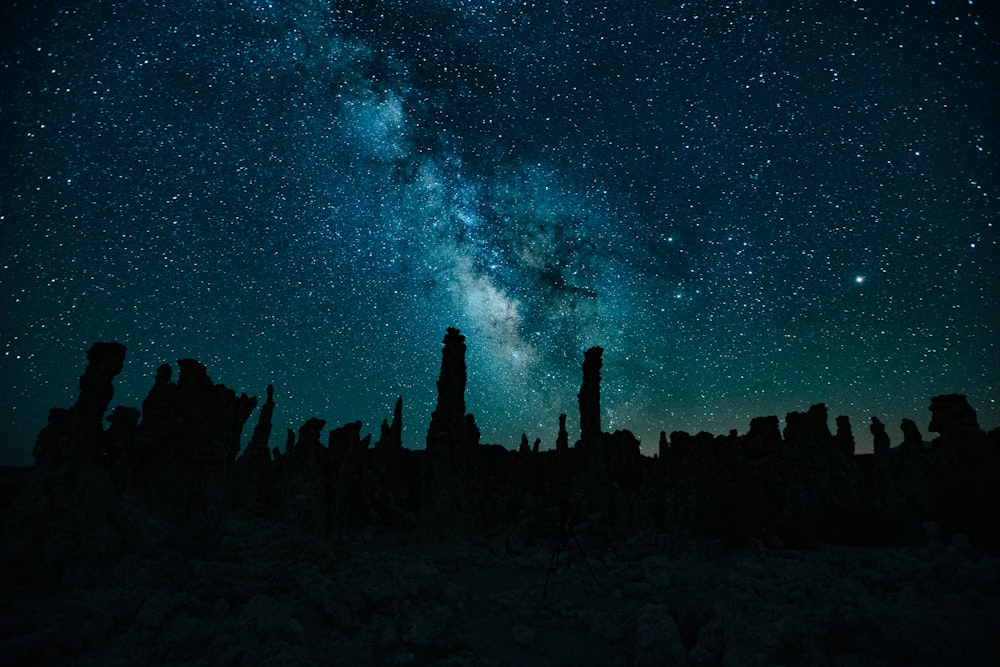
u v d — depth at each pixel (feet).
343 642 37.47
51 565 38.68
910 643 30.73
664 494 100.22
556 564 70.23
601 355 110.11
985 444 81.46
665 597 50.70
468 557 79.20
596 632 42.75
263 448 103.45
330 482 95.86
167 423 57.06
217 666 30.37
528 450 132.36
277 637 34.78
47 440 46.47
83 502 42.37
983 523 65.67
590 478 100.37
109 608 34.71
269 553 50.03
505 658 38.32
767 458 101.60
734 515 74.64
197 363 61.62
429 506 89.92
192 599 37.73
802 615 35.86
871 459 104.78
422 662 37.29
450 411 97.25
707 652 33.27
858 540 78.64
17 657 28.27
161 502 53.52
